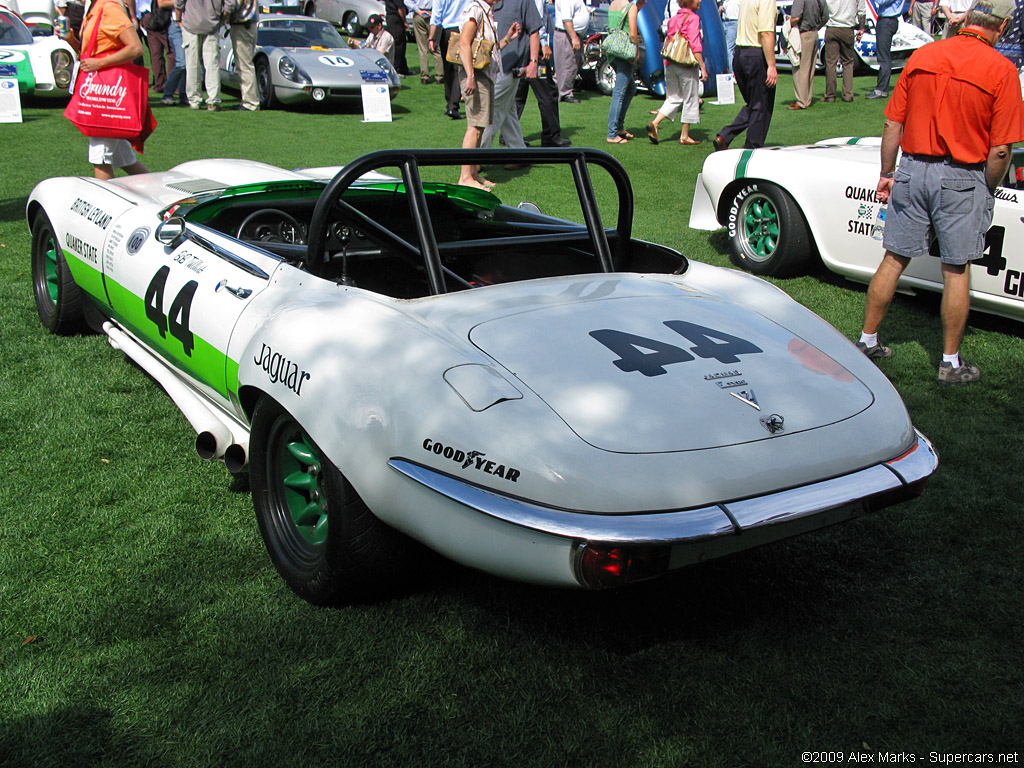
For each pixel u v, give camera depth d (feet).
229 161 14.52
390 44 46.60
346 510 7.32
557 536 6.24
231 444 9.08
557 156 9.78
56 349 13.93
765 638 7.72
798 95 40.32
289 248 9.66
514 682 7.09
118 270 11.57
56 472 10.23
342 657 7.31
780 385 7.48
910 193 13.09
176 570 8.45
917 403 12.84
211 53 38.37
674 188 27.30
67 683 6.89
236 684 6.95
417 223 8.77
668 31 32.24
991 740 6.57
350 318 7.81
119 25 16.72
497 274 11.66
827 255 17.89
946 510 9.95
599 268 10.00
